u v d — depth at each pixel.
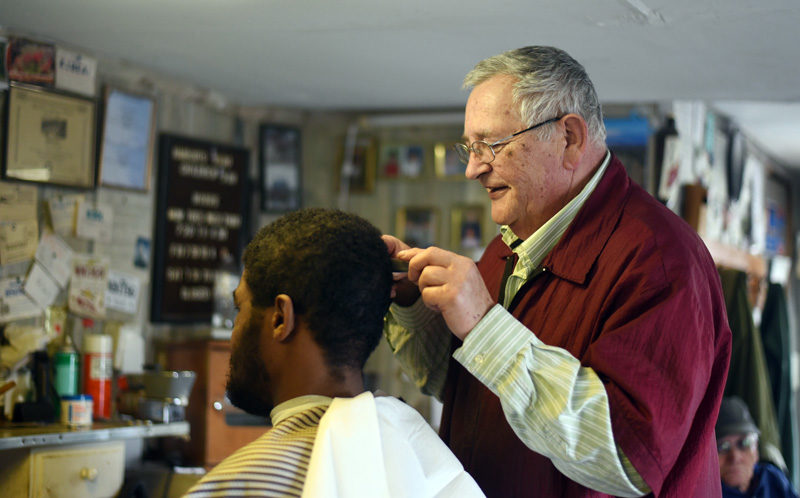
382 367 4.02
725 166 5.02
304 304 1.30
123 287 3.40
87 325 3.23
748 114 4.87
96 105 3.26
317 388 1.32
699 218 4.16
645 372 1.33
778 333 4.28
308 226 1.34
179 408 3.06
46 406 2.76
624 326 1.36
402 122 4.12
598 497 1.46
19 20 2.88
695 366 1.36
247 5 2.66
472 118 1.57
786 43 2.89
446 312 1.35
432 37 2.95
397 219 4.12
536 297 1.58
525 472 1.47
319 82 3.62
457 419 1.63
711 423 1.47
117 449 2.75
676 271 1.41
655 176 3.91
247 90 3.78
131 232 3.45
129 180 3.43
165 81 3.59
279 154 4.08
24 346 2.88
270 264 1.32
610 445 1.27
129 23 2.88
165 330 3.62
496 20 2.75
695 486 1.48
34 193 3.06
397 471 1.21
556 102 1.52
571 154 1.54
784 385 4.25
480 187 4.06
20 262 3.01
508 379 1.31
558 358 1.32
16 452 2.50
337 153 4.18
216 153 3.81
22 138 3.01
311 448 1.22
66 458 2.57
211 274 3.78
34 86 3.04
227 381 1.43
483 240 4.03
